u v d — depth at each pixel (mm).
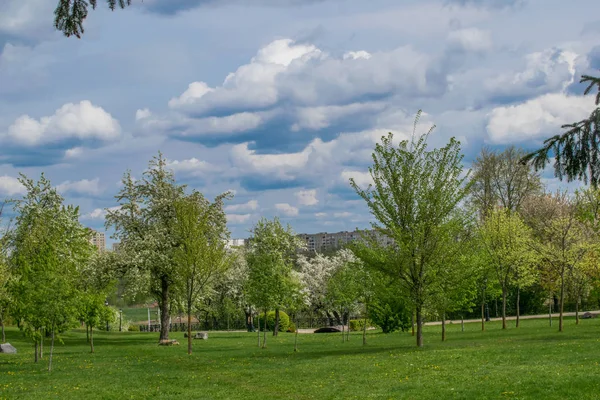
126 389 20188
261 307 37219
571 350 23125
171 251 40625
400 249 29094
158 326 74438
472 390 15734
